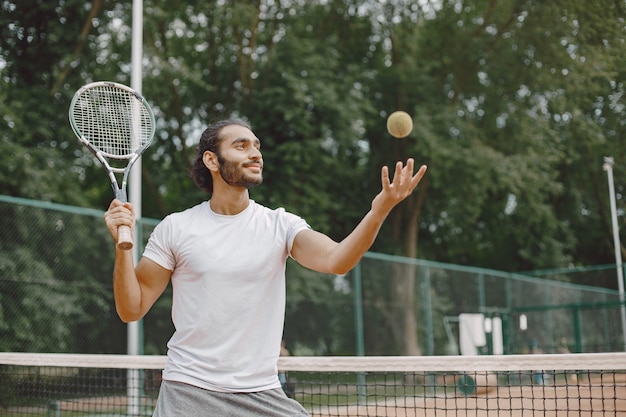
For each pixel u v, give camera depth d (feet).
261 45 58.18
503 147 57.36
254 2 55.31
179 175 59.41
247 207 8.45
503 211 70.44
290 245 8.33
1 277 27.63
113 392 22.88
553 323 59.82
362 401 30.71
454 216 66.18
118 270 7.78
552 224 63.36
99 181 63.67
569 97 49.80
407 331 43.60
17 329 27.84
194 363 7.95
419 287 45.50
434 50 59.31
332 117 54.60
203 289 7.98
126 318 8.13
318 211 55.98
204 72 59.21
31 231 28.94
